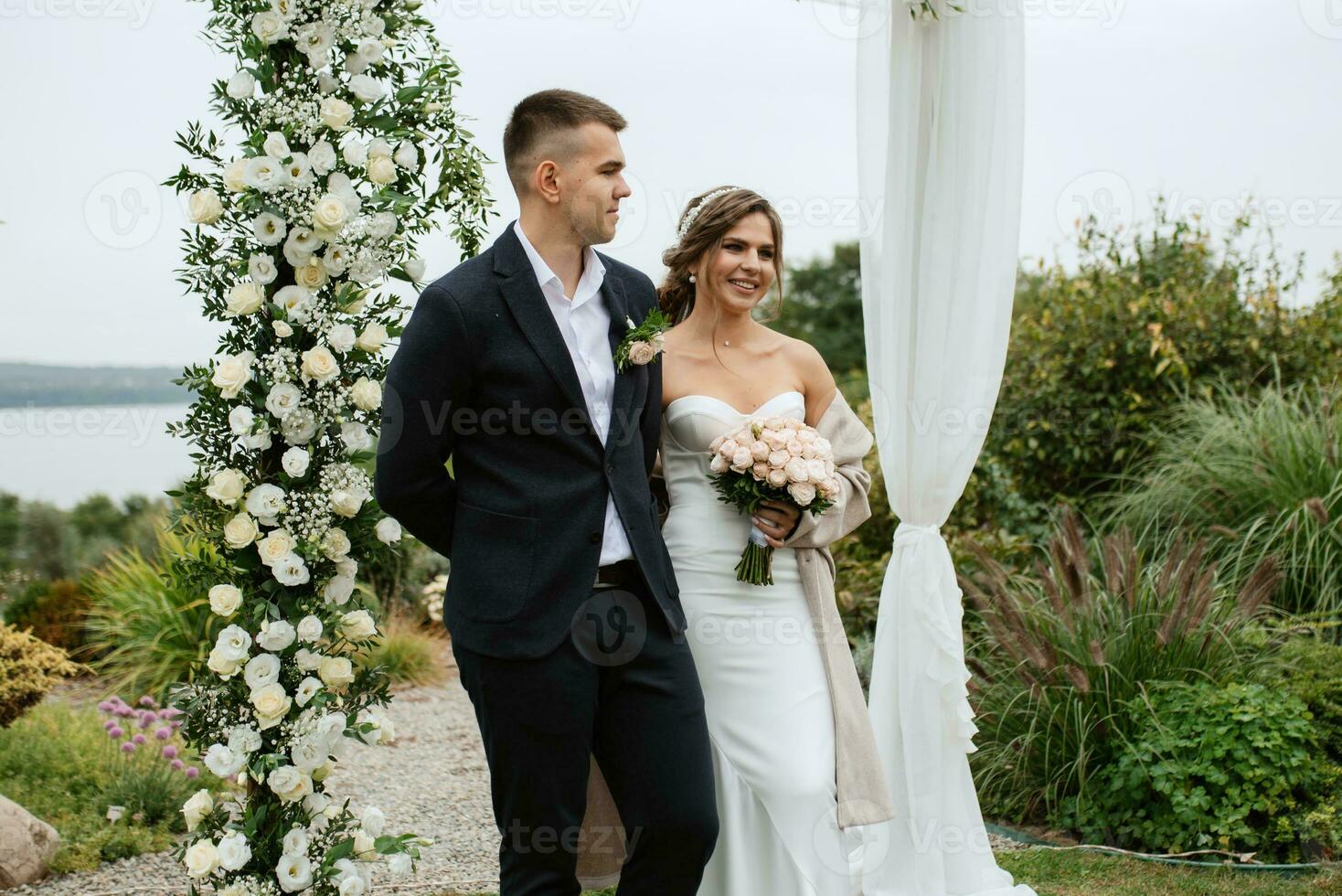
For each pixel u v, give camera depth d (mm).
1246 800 3754
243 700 2561
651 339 2521
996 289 3271
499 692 2393
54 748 4652
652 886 2514
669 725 2494
